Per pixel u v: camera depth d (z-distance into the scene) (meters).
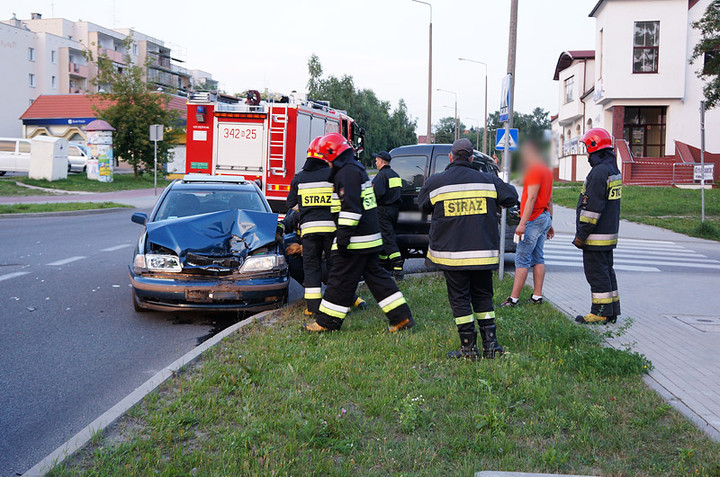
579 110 39.56
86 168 36.22
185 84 93.75
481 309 5.29
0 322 6.61
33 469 3.21
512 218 10.63
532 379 4.57
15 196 24.48
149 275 6.70
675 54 32.41
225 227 7.19
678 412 4.01
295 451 3.45
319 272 6.55
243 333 5.98
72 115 50.00
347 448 3.49
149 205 23.95
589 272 6.62
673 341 5.88
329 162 6.09
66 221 17.50
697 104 32.94
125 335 6.29
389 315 6.04
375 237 5.91
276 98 12.86
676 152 32.88
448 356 5.16
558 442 3.59
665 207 24.97
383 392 4.30
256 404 4.09
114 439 3.62
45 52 67.81
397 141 86.50
